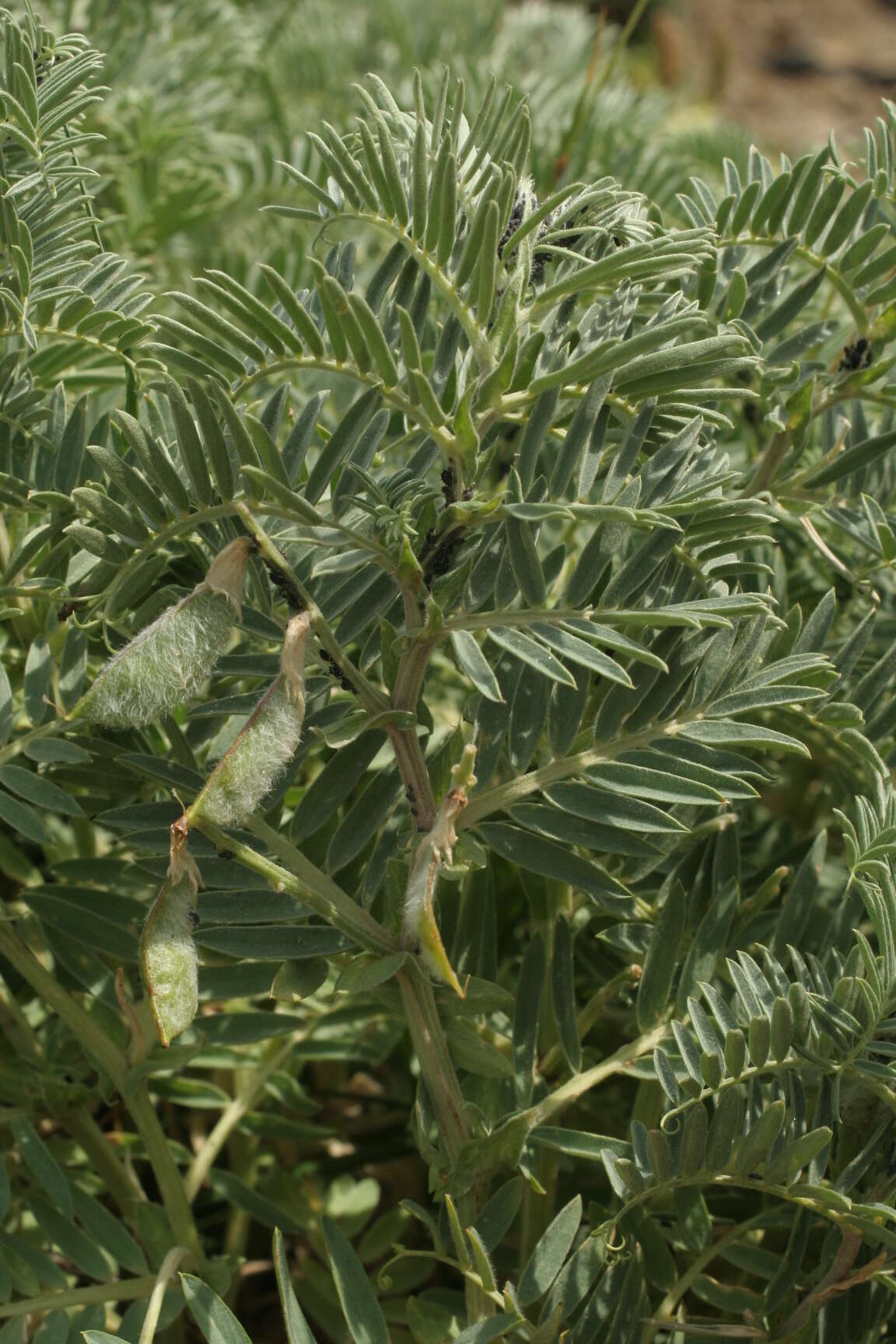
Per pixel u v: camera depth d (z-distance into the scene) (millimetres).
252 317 511
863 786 606
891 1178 534
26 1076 595
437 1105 527
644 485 525
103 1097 580
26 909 598
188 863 500
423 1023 525
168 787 557
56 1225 562
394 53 1112
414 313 534
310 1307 609
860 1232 523
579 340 540
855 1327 545
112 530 531
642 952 563
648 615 505
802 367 589
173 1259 551
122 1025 602
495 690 503
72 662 562
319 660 530
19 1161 613
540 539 640
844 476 582
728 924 559
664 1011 554
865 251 571
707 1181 527
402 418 604
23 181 542
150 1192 648
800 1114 531
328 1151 663
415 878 503
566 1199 598
